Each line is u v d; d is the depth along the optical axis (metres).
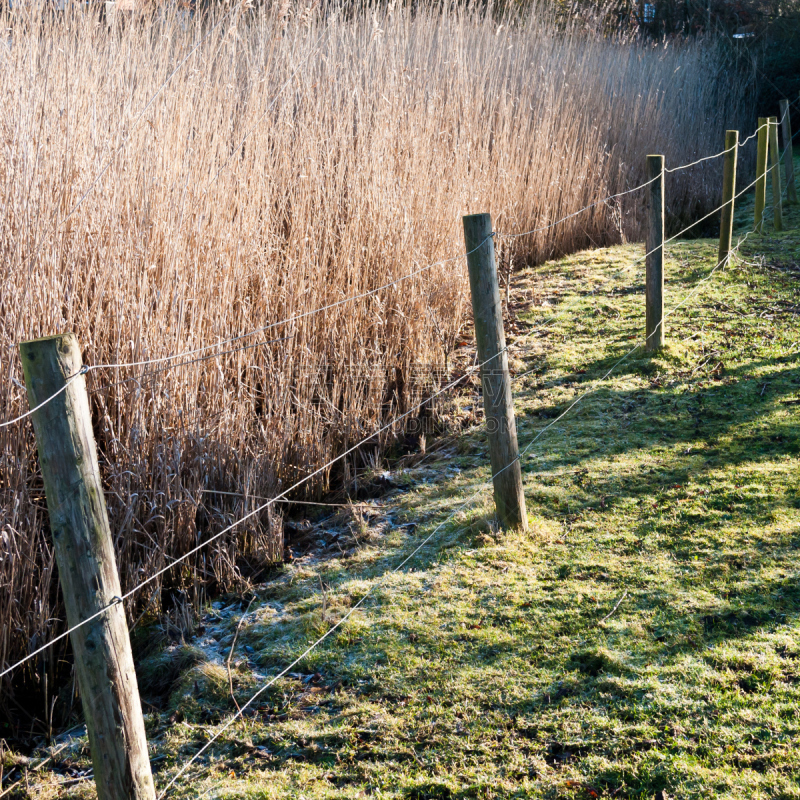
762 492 3.35
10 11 3.49
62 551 1.68
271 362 3.86
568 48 8.54
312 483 3.96
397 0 5.93
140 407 3.23
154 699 2.73
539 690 2.44
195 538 3.41
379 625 2.86
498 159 6.57
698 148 10.36
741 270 6.36
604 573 2.97
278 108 4.66
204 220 3.73
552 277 6.69
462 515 3.55
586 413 4.30
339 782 2.21
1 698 2.67
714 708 2.26
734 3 15.32
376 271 4.69
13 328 2.94
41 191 3.18
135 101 3.74
